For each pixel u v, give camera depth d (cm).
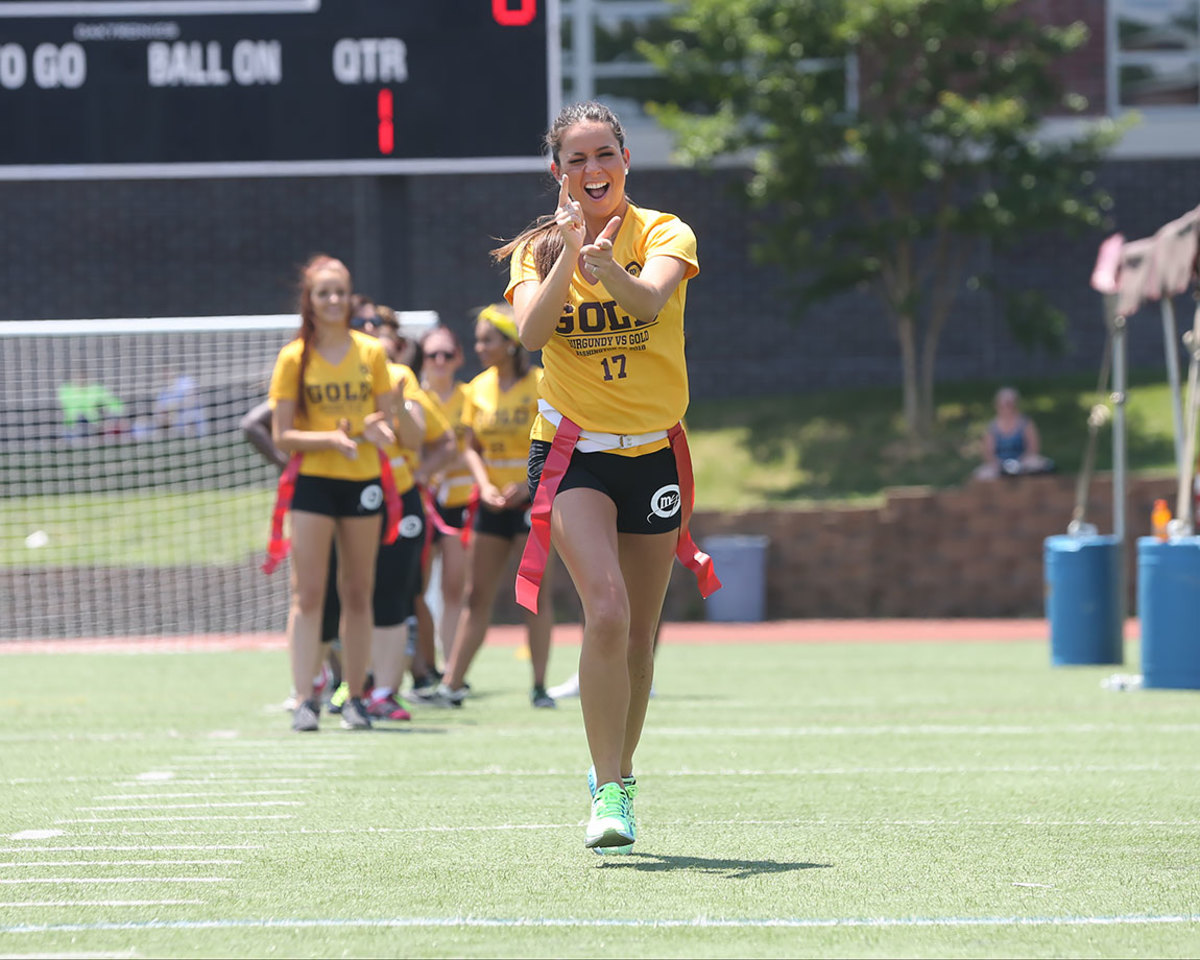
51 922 1112
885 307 7256
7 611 5222
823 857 1359
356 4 5041
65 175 5028
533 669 2905
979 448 6725
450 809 1661
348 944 1033
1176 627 3152
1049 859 1346
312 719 2462
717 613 5709
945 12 6531
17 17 5022
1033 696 3091
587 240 1384
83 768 2028
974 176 7050
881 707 2905
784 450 6875
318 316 2344
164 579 5312
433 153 5053
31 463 5625
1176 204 7831
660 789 1822
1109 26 7688
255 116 5050
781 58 6681
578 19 7756
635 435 1358
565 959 985
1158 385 7169
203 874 1290
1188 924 1093
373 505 2400
